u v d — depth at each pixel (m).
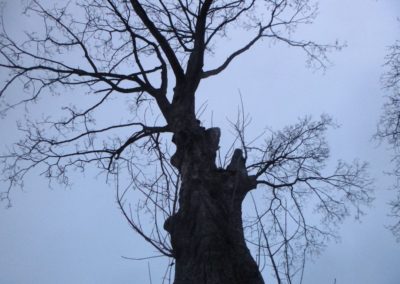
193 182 6.28
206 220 5.58
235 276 5.03
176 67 8.17
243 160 7.11
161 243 5.23
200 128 7.35
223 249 5.23
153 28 8.05
